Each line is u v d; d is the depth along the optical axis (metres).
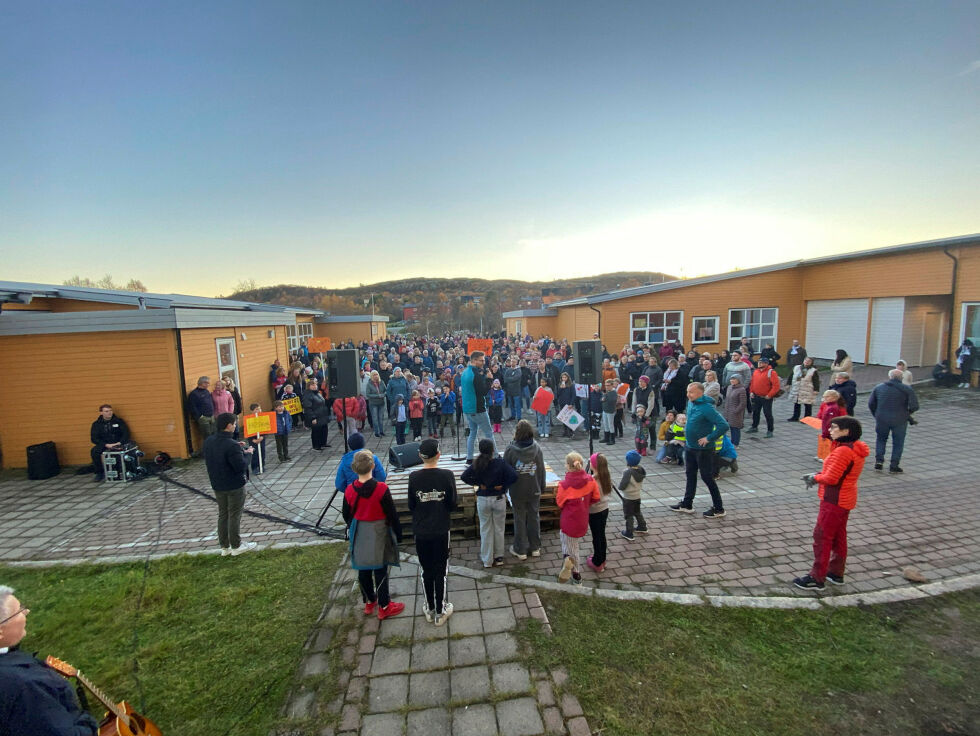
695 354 13.47
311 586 5.12
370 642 4.18
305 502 7.80
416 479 4.41
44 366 9.79
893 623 4.29
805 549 5.66
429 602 4.43
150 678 3.85
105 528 6.94
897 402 7.83
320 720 3.39
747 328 20.84
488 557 5.36
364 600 4.55
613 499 7.58
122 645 4.27
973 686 3.58
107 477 9.12
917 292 16.48
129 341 9.87
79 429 9.93
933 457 8.70
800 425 11.77
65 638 4.39
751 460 9.18
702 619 4.38
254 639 4.28
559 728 3.27
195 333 10.75
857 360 18.84
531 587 4.96
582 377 8.28
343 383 9.38
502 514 5.35
